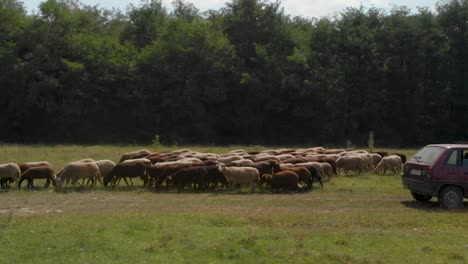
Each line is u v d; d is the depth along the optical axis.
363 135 59.59
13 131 54.03
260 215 13.19
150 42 64.94
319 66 59.19
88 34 59.09
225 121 60.16
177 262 9.24
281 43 62.97
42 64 54.16
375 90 58.91
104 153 34.62
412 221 12.73
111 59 56.44
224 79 59.00
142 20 65.31
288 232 11.11
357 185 20.50
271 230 11.30
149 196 17.64
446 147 15.22
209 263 9.20
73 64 53.34
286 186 18.88
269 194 18.22
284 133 61.16
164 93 56.78
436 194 15.00
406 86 60.44
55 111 53.88
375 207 15.34
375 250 9.85
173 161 22.31
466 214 13.82
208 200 16.53
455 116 62.16
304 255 9.55
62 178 19.44
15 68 51.53
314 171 20.11
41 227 11.33
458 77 60.22
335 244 10.23
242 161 20.55
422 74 60.84
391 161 24.45
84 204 15.59
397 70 60.00
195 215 12.82
